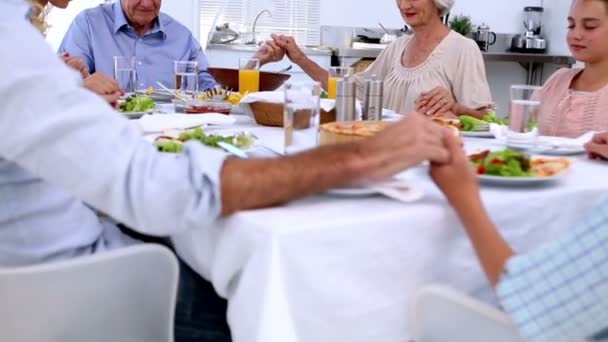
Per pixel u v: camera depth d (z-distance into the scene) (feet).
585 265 2.17
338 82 5.24
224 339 3.83
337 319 2.72
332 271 2.65
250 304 2.64
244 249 2.70
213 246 2.98
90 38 9.62
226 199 2.68
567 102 5.96
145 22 9.62
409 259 2.84
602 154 4.15
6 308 2.76
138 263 3.05
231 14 16.31
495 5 17.38
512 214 3.07
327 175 2.75
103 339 3.05
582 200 3.33
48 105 2.49
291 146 3.88
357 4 16.84
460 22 16.72
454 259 2.98
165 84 9.87
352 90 5.22
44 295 2.81
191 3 15.90
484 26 16.92
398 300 2.86
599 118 5.73
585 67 6.09
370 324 2.81
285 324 2.56
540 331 2.23
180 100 6.66
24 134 2.48
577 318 2.18
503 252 2.55
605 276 2.14
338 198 3.00
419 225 2.81
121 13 9.64
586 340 2.23
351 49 15.58
